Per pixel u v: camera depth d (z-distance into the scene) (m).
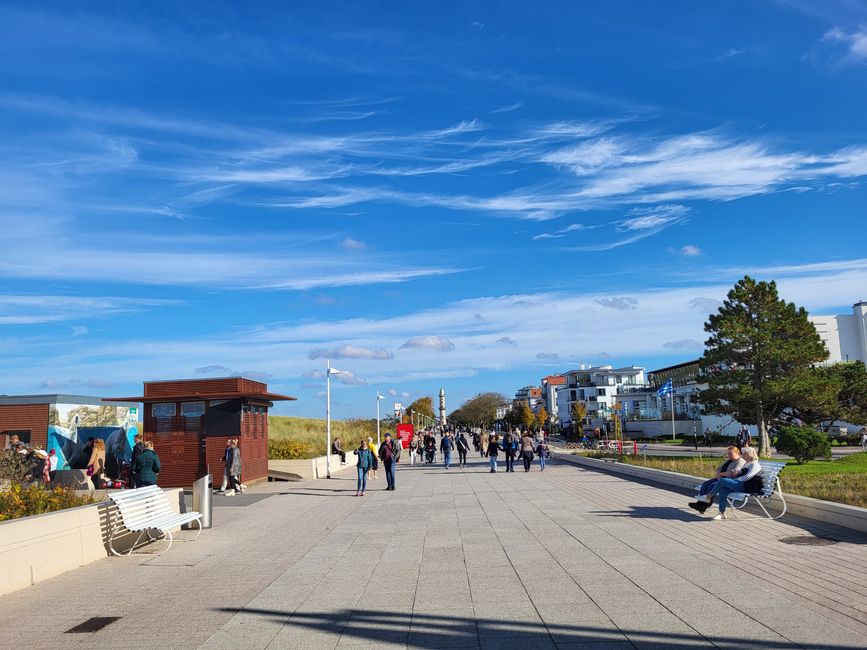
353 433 58.72
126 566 10.18
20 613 7.59
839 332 61.72
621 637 6.01
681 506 14.80
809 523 11.52
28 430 27.73
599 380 110.88
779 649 5.51
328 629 6.67
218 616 7.29
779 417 33.94
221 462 24.62
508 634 6.27
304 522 14.89
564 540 11.14
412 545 11.38
